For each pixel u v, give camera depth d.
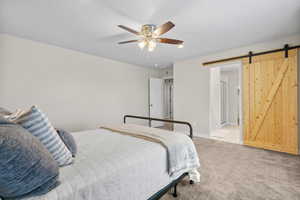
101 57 4.13
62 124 3.40
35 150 0.70
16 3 1.77
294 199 1.52
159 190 1.36
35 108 0.93
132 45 3.23
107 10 1.93
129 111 4.92
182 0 1.74
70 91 3.53
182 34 2.67
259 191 1.66
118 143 1.54
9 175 0.61
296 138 2.77
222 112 5.82
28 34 2.66
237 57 3.39
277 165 2.30
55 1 1.75
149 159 1.28
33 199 0.69
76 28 2.43
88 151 1.31
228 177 1.96
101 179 0.94
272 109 3.01
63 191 0.77
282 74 2.88
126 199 1.07
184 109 4.45
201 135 4.09
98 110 4.09
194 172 1.76
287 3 1.80
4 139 0.61
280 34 2.71
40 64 3.07
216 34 2.68
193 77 4.24
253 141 3.25
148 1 1.76
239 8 1.90
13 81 2.76
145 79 5.46
